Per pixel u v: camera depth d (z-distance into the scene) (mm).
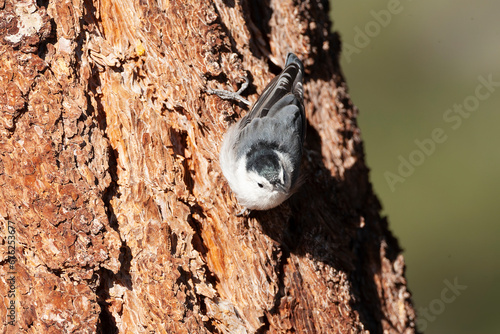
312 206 8859
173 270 6844
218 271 7730
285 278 8156
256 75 8719
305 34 9578
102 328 6863
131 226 7031
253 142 7980
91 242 6699
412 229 15953
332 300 8375
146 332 6801
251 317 7680
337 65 10594
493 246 15375
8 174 6652
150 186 7230
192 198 7398
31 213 6617
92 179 6879
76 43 7188
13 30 6824
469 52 16953
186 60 7797
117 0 7531
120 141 7297
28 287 6574
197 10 7898
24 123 6719
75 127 6902
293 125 8320
